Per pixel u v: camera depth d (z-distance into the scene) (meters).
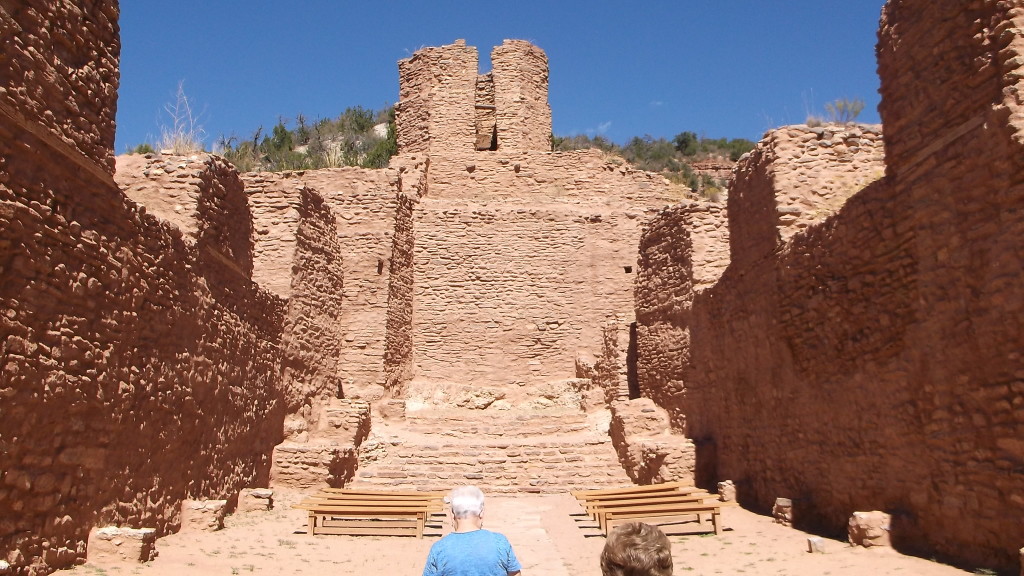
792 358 11.73
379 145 40.78
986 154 7.37
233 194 12.73
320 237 18.23
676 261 17.50
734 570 8.27
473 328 22.94
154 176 11.17
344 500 12.44
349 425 17.09
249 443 13.57
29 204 6.94
